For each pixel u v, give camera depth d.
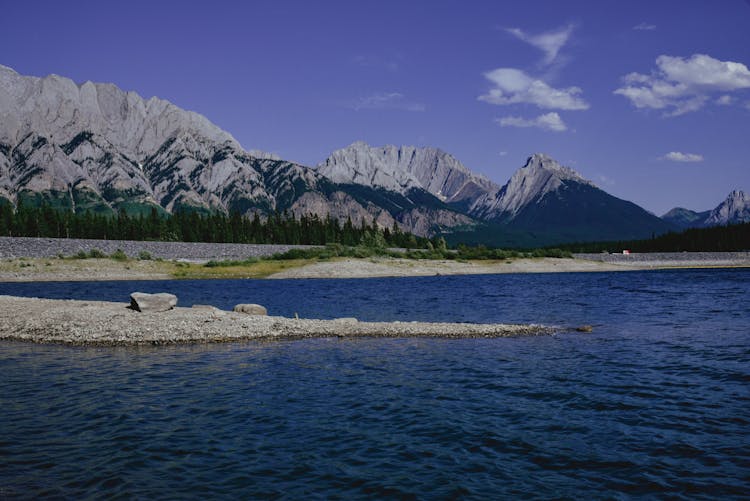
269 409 17.97
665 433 15.59
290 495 11.37
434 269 126.94
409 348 29.70
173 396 19.55
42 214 176.88
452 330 35.56
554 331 36.00
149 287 79.75
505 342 31.78
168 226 184.38
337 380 22.17
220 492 11.48
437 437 15.28
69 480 11.99
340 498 11.27
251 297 64.62
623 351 28.72
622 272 134.62
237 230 188.38
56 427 15.88
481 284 89.88
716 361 25.75
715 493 11.59
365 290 76.69
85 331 32.62
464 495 11.46
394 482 12.12
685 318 42.72
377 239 173.75
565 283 90.50
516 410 17.97
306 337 32.97
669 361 25.94
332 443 14.73
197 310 40.44
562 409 18.11
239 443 14.66
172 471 12.63
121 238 178.00
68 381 21.69
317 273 113.44
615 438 15.20
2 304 43.69
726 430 15.77
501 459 13.62
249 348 29.41
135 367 24.39
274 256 128.88
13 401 18.72
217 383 21.52
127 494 11.28
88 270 99.56
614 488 11.88
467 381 22.09
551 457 13.75
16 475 12.24
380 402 18.89
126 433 15.37
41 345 29.83
